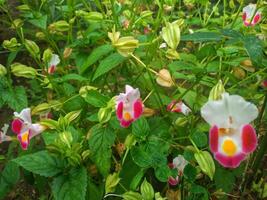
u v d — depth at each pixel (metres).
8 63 0.18
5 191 0.17
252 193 0.20
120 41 0.15
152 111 0.16
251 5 0.18
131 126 0.16
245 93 0.17
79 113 0.15
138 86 0.18
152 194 0.14
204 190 0.15
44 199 0.19
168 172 0.14
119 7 0.19
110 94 0.18
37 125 0.15
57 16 0.22
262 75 0.17
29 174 0.18
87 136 0.15
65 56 0.19
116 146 0.16
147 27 0.20
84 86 0.17
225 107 0.12
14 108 0.17
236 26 0.19
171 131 0.16
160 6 0.16
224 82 0.16
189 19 0.21
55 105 0.16
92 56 0.16
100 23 0.18
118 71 0.19
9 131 0.25
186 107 0.16
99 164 0.15
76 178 0.14
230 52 0.15
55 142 0.14
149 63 0.16
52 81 0.18
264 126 0.19
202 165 0.13
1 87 0.17
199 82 0.16
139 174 0.14
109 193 0.16
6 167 0.17
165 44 0.17
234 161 0.12
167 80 0.15
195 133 0.15
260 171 0.21
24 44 0.18
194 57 0.17
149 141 0.14
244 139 0.12
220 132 0.12
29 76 0.18
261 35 0.18
